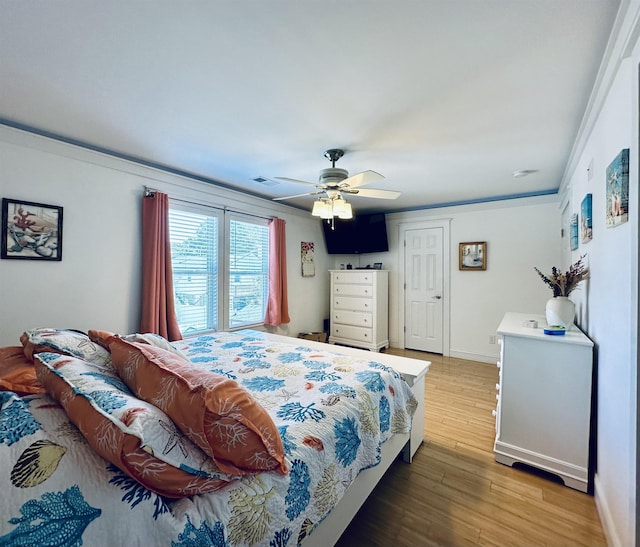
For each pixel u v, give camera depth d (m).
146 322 2.85
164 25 1.26
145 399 0.91
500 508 1.65
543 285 3.98
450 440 2.32
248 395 0.98
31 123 2.15
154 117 2.05
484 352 4.37
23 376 1.05
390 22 1.24
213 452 0.85
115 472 0.73
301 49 1.40
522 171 3.09
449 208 4.62
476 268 4.39
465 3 1.15
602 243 1.70
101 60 1.48
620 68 1.35
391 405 1.70
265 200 4.23
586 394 1.78
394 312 5.19
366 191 2.60
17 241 2.19
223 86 1.70
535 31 1.28
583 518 1.58
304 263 4.99
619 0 1.12
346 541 1.44
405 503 1.68
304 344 2.66
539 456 1.92
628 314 1.27
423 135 2.28
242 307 3.99
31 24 1.25
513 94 1.75
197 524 0.76
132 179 2.85
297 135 2.29
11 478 0.61
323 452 1.14
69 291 2.46
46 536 0.58
